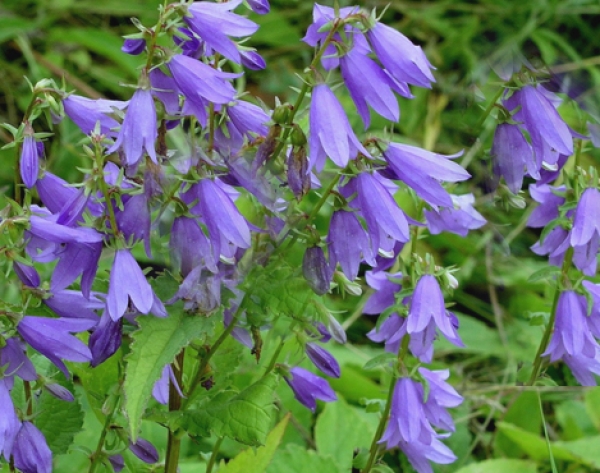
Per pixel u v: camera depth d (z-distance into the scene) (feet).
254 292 2.80
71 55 5.14
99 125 2.69
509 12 5.45
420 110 5.08
